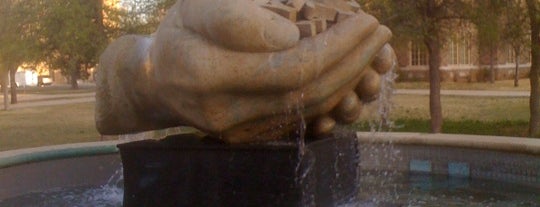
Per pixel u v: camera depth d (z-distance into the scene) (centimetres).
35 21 1436
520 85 3553
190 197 584
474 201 698
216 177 572
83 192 804
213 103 518
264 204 555
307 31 526
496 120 1803
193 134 622
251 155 559
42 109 2773
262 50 501
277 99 525
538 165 771
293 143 558
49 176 848
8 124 2091
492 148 820
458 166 859
